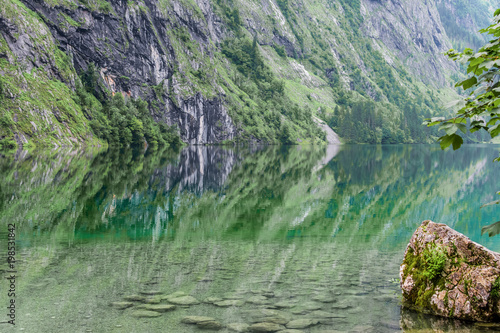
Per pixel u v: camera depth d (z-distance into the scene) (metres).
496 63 5.16
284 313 9.34
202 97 197.50
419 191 39.72
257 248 16.28
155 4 190.88
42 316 8.99
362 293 10.80
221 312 9.35
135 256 14.58
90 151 100.00
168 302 9.96
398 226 22.55
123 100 161.12
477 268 9.38
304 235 19.52
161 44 188.12
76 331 8.25
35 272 12.37
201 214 25.78
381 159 92.12
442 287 9.62
